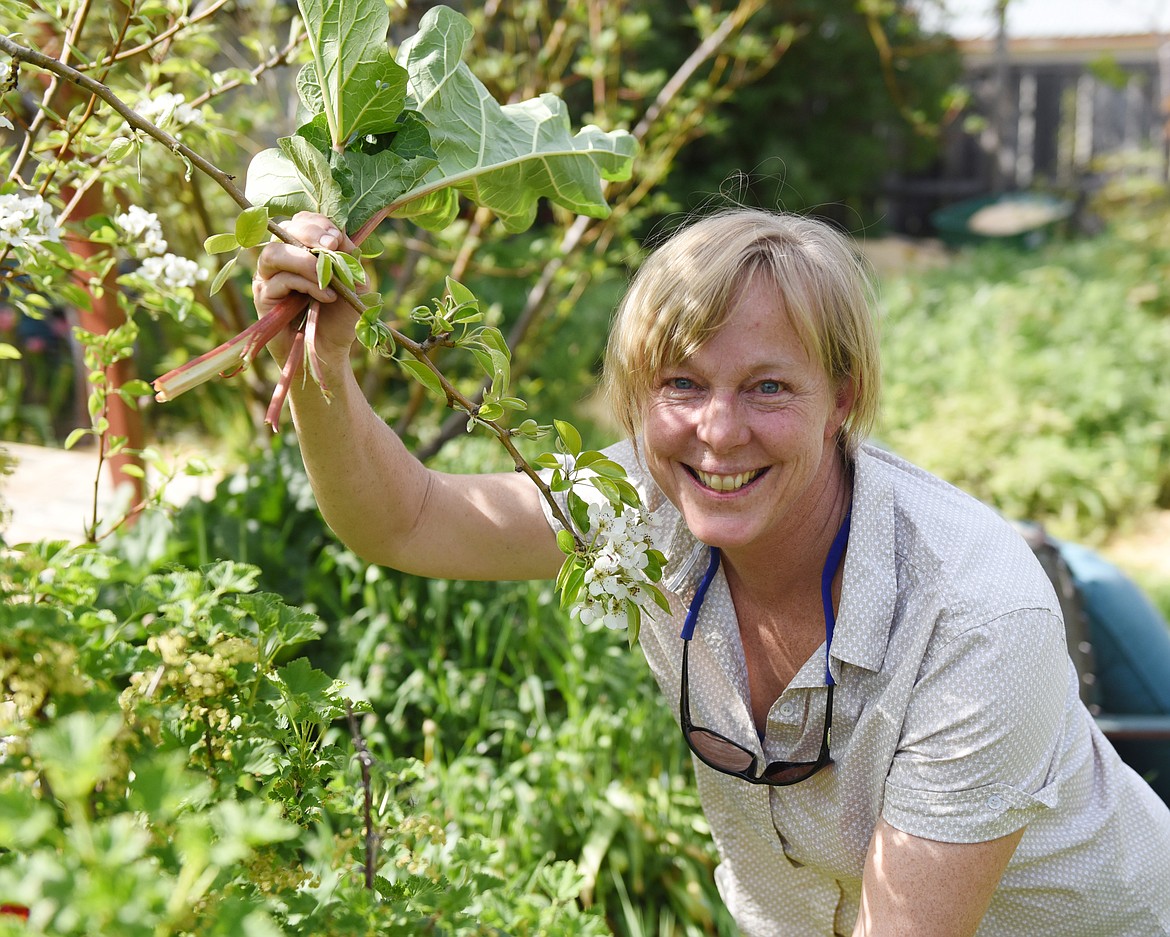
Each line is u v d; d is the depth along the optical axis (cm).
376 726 252
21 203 121
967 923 121
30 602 99
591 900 236
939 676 119
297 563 287
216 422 465
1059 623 121
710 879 241
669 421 119
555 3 459
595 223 372
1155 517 548
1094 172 1316
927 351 665
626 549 111
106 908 59
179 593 110
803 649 134
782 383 115
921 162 1147
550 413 509
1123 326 691
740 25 375
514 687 286
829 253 118
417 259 371
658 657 146
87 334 155
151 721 93
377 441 131
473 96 119
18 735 85
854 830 134
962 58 1100
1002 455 561
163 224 300
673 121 373
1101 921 140
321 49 103
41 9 148
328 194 104
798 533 128
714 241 115
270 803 94
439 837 123
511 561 145
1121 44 1330
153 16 167
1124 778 143
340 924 89
